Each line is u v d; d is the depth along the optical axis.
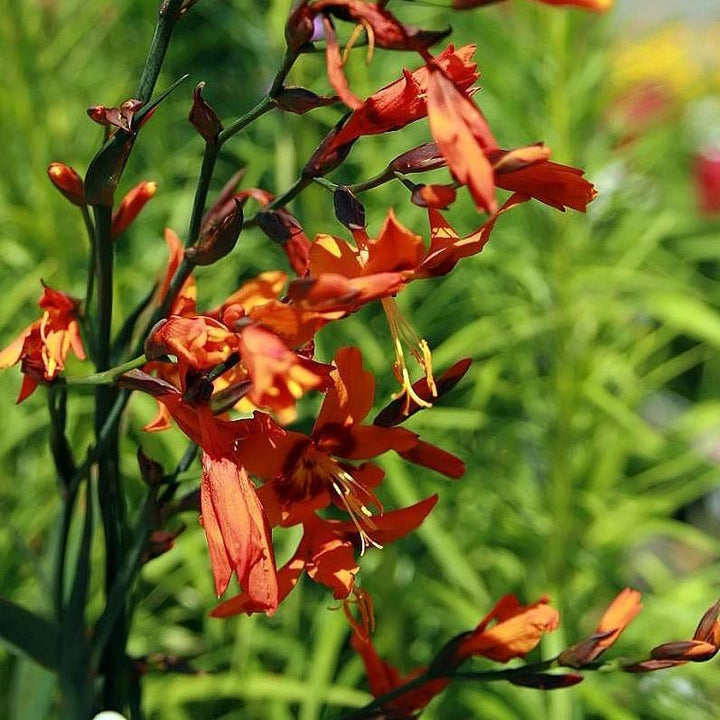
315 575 0.82
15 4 1.41
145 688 1.35
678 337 2.38
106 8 1.58
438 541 1.33
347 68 1.39
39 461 1.43
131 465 1.40
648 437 1.43
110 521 0.87
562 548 1.45
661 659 0.84
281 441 0.82
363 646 0.87
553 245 1.42
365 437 0.83
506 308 1.48
